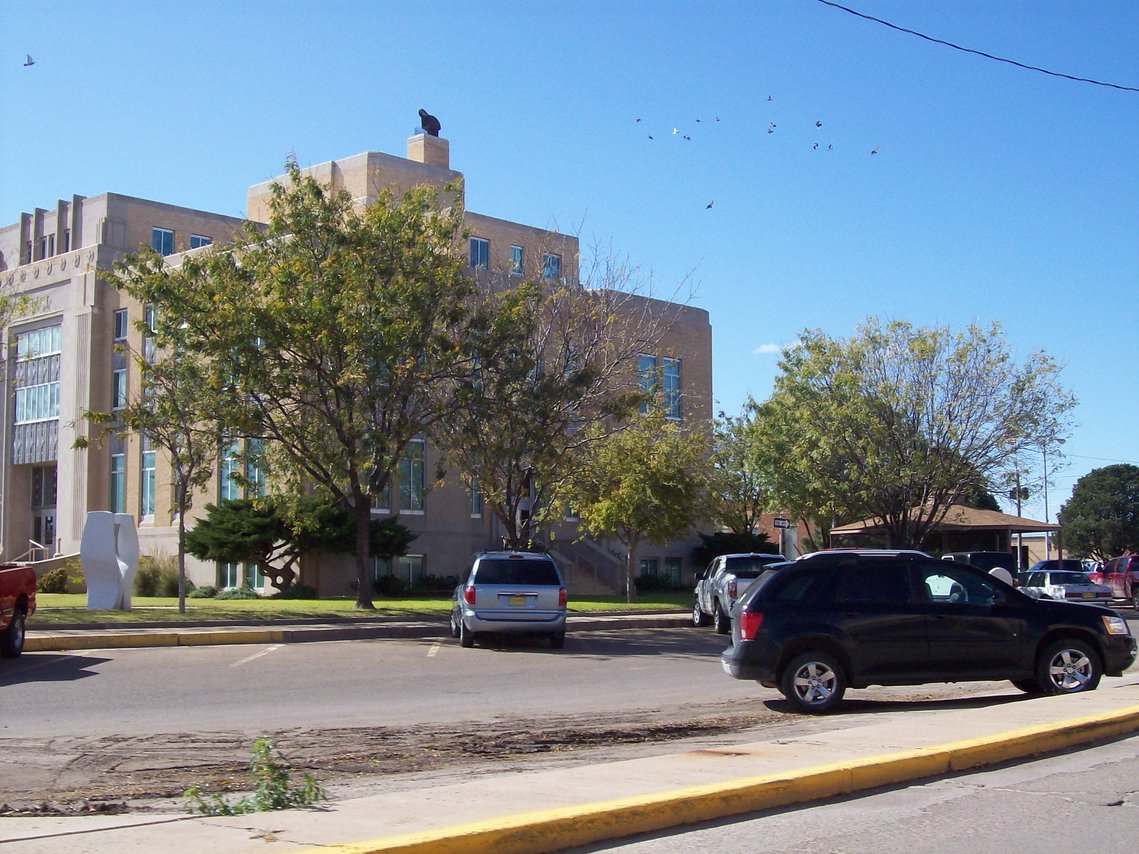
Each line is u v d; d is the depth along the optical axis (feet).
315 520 100.32
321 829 22.49
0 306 106.93
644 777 28.37
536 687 52.60
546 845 22.76
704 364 163.94
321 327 82.07
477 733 38.63
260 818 23.71
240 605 98.53
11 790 28.99
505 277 115.75
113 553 87.56
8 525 156.56
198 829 22.58
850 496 128.88
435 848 21.11
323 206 86.38
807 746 32.99
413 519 132.77
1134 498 262.06
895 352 128.26
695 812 25.43
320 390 86.74
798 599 44.65
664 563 157.99
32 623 72.02
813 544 176.55
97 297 144.66
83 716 41.47
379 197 88.84
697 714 43.91
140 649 66.08
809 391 131.03
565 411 95.09
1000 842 23.63
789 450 132.67
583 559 143.54
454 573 136.15
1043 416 124.98
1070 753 34.27
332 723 40.65
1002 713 39.04
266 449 93.91
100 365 144.25
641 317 123.65
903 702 47.55
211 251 90.17
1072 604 46.50
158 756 33.73
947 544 171.83
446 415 88.28
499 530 141.49
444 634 81.05
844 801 27.73
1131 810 26.53
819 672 44.09
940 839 23.89
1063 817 25.85
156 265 86.79
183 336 83.82
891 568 45.44
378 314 82.79
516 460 90.58
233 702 45.91
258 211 162.81
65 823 24.07
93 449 143.84
